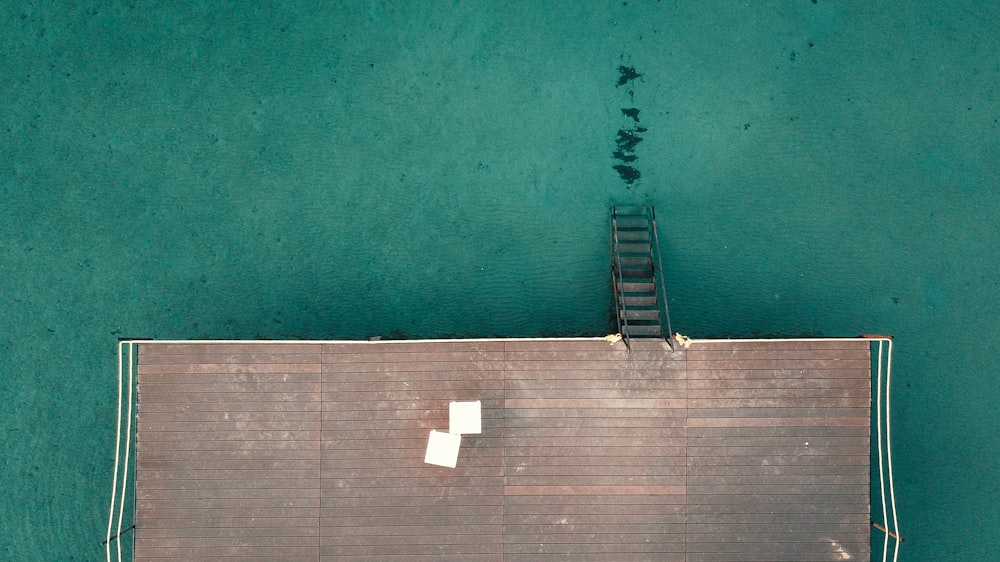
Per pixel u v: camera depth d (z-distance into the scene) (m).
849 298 11.27
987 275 11.23
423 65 11.36
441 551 9.73
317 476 9.74
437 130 11.36
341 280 11.34
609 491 9.72
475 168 11.36
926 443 11.20
